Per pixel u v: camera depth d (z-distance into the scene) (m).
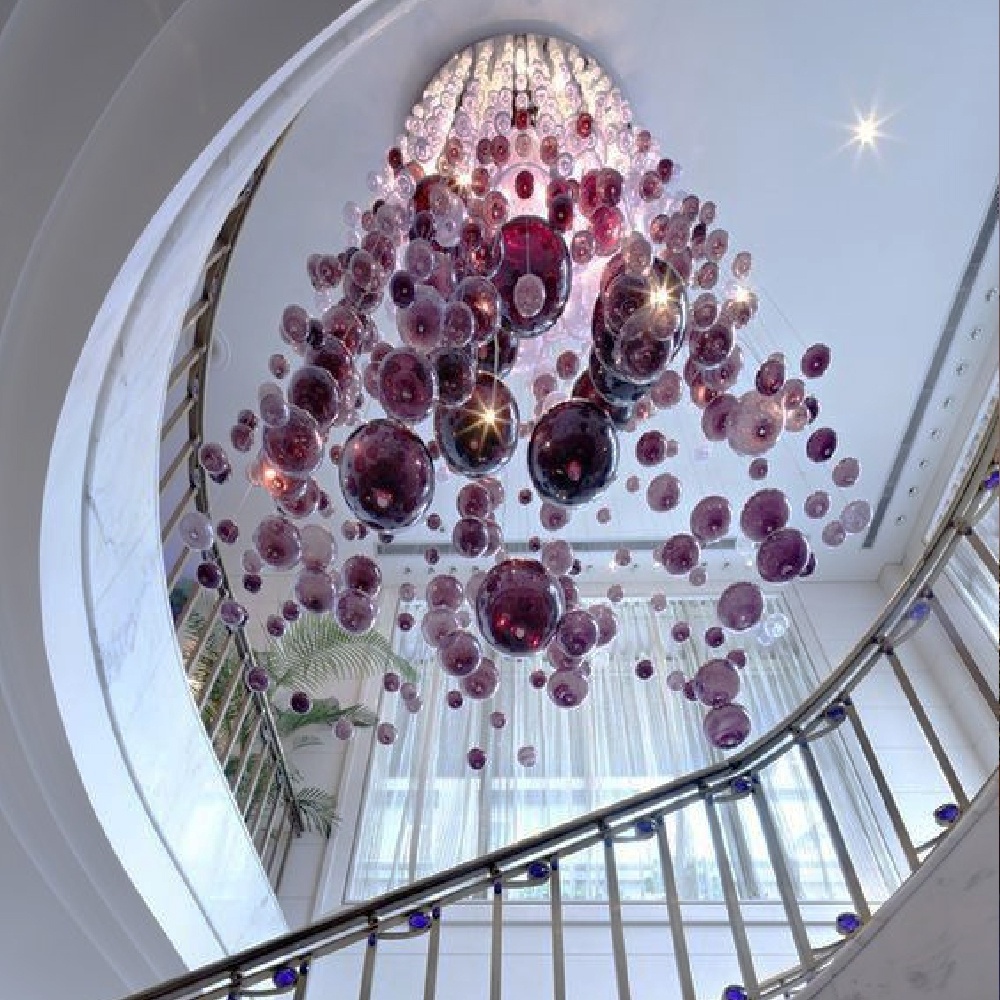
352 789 5.36
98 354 2.19
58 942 2.82
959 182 4.71
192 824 3.17
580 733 5.55
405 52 4.20
